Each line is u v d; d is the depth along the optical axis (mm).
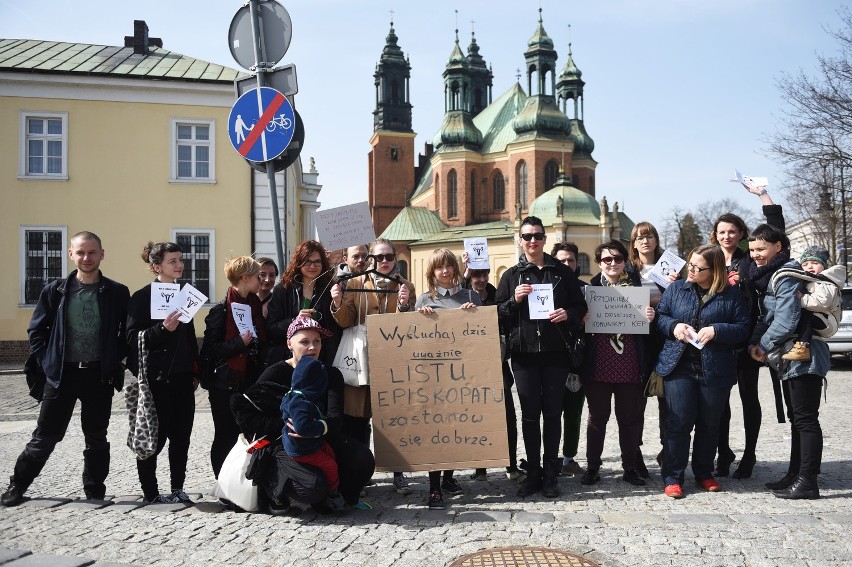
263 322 6277
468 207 81812
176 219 24281
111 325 5824
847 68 22703
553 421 6148
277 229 6742
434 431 5996
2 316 23312
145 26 26625
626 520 5191
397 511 5598
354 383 6129
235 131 6770
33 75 23422
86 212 23844
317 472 5324
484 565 4281
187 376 5910
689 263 6242
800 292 5906
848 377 16734
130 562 4320
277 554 4484
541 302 6012
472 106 104625
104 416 5887
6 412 12664
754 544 4598
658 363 6266
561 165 74375
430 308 6152
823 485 6336
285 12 6727
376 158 95375
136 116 24109
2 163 23438
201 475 7391
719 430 6578
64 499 5820
